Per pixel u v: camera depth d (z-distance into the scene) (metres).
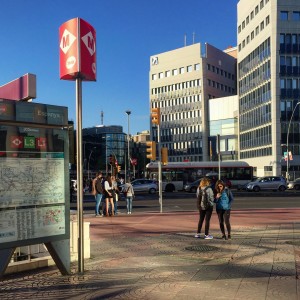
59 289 6.46
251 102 75.50
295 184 48.09
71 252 8.70
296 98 64.25
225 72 110.75
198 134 102.31
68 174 7.48
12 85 8.54
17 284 6.77
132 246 10.30
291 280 6.76
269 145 66.06
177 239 11.34
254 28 73.12
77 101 7.52
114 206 19.38
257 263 8.09
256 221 15.59
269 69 66.00
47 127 7.20
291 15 64.62
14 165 6.72
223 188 11.34
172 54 109.25
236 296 5.89
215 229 13.43
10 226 6.63
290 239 11.05
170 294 6.06
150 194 40.47
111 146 126.50
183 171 45.38
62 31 7.55
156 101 112.69
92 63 7.62
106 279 7.02
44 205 7.09
